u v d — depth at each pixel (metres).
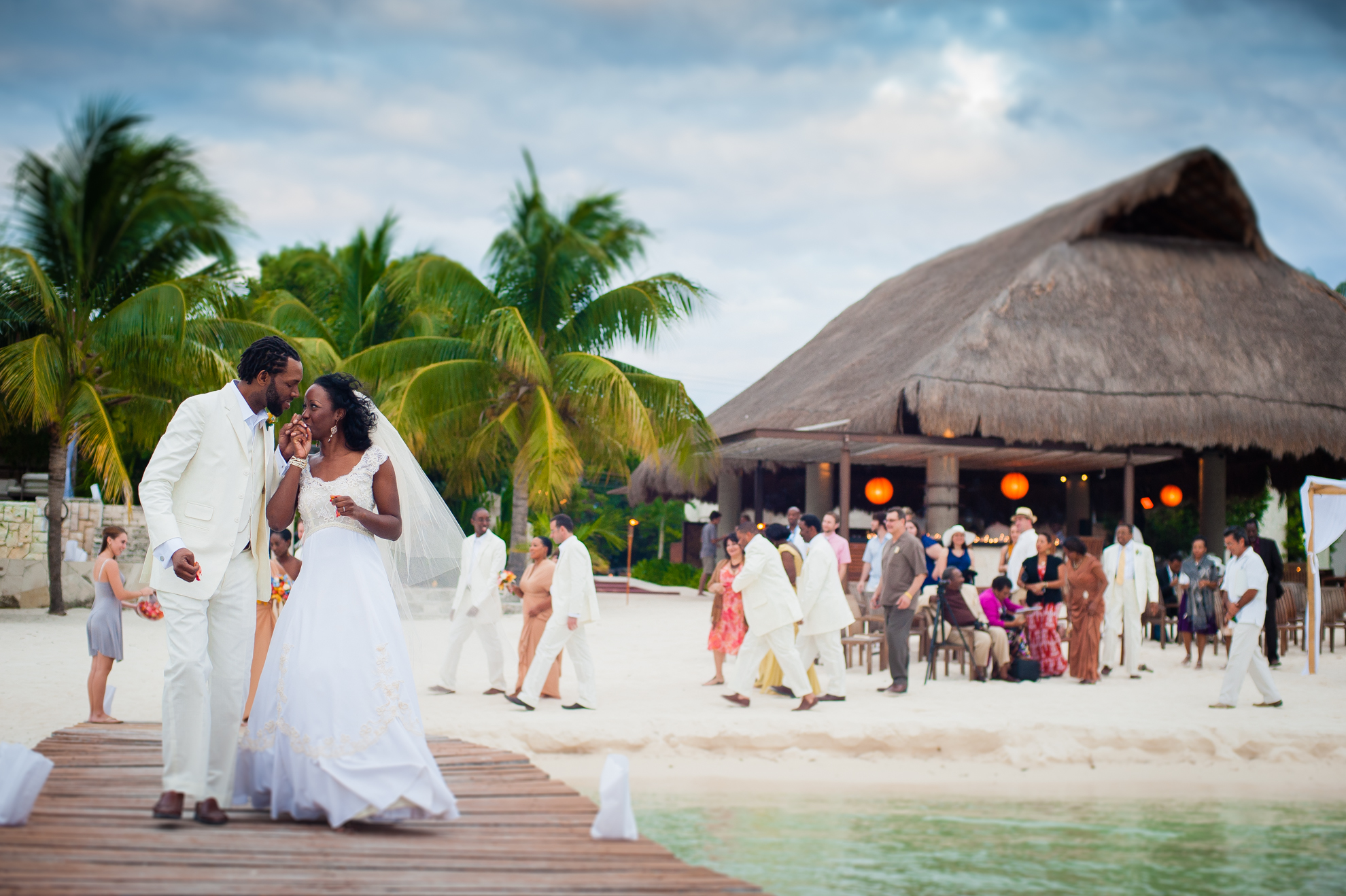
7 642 13.22
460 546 5.34
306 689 4.43
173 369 17.08
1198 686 11.86
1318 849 6.22
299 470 4.56
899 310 27.16
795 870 5.60
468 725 8.40
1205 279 22.89
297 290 31.86
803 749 8.66
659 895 3.78
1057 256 22.19
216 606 4.48
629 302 21.16
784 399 25.52
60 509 17.12
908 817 6.91
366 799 4.31
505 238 21.11
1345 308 23.91
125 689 9.84
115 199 16.62
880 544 13.59
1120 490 28.22
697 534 33.69
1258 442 20.19
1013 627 12.30
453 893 3.68
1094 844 6.32
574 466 19.48
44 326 17.08
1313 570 13.27
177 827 4.32
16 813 4.28
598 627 16.84
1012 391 19.47
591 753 8.48
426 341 21.17
